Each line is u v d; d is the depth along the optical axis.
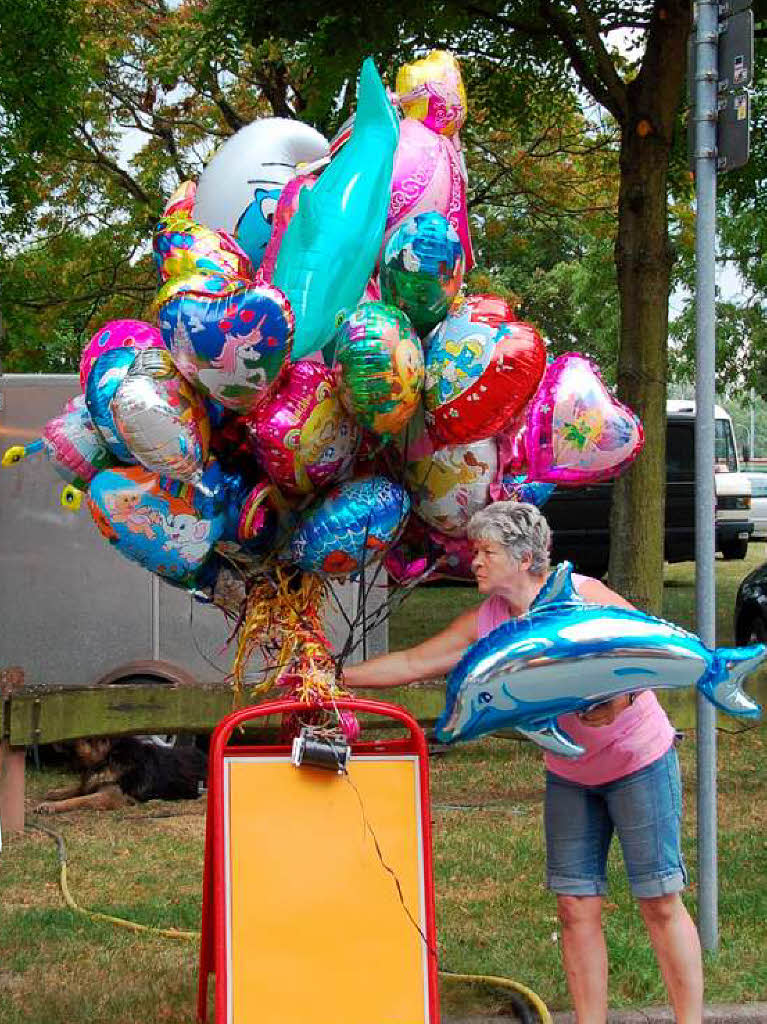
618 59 14.98
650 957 5.32
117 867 6.99
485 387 3.86
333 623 8.59
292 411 3.77
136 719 7.41
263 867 4.00
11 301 20.38
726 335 26.11
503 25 13.46
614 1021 4.73
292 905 4.00
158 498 3.88
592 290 23.23
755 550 31.23
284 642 4.16
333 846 4.06
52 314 21.17
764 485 32.56
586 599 4.10
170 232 3.79
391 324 3.74
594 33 11.20
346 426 3.87
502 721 3.87
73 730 7.38
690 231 19.98
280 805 4.05
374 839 4.09
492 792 8.83
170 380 3.65
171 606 9.52
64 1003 4.88
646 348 11.06
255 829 4.02
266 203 4.25
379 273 4.00
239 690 4.34
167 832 7.84
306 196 3.84
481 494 4.13
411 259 3.84
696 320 5.28
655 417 11.04
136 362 3.69
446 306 3.95
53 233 21.47
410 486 4.15
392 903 4.06
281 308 3.50
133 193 21.08
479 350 3.87
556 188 20.81
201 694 7.42
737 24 5.20
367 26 11.64
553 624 3.80
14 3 14.96
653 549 11.02
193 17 16.80
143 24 20.28
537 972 5.26
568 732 4.06
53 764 10.14
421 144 4.14
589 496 20.88
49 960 5.42
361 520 3.95
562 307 36.66
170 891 6.54
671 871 4.13
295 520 4.06
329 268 3.77
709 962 5.29
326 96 13.02
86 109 19.83
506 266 35.81
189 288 3.55
